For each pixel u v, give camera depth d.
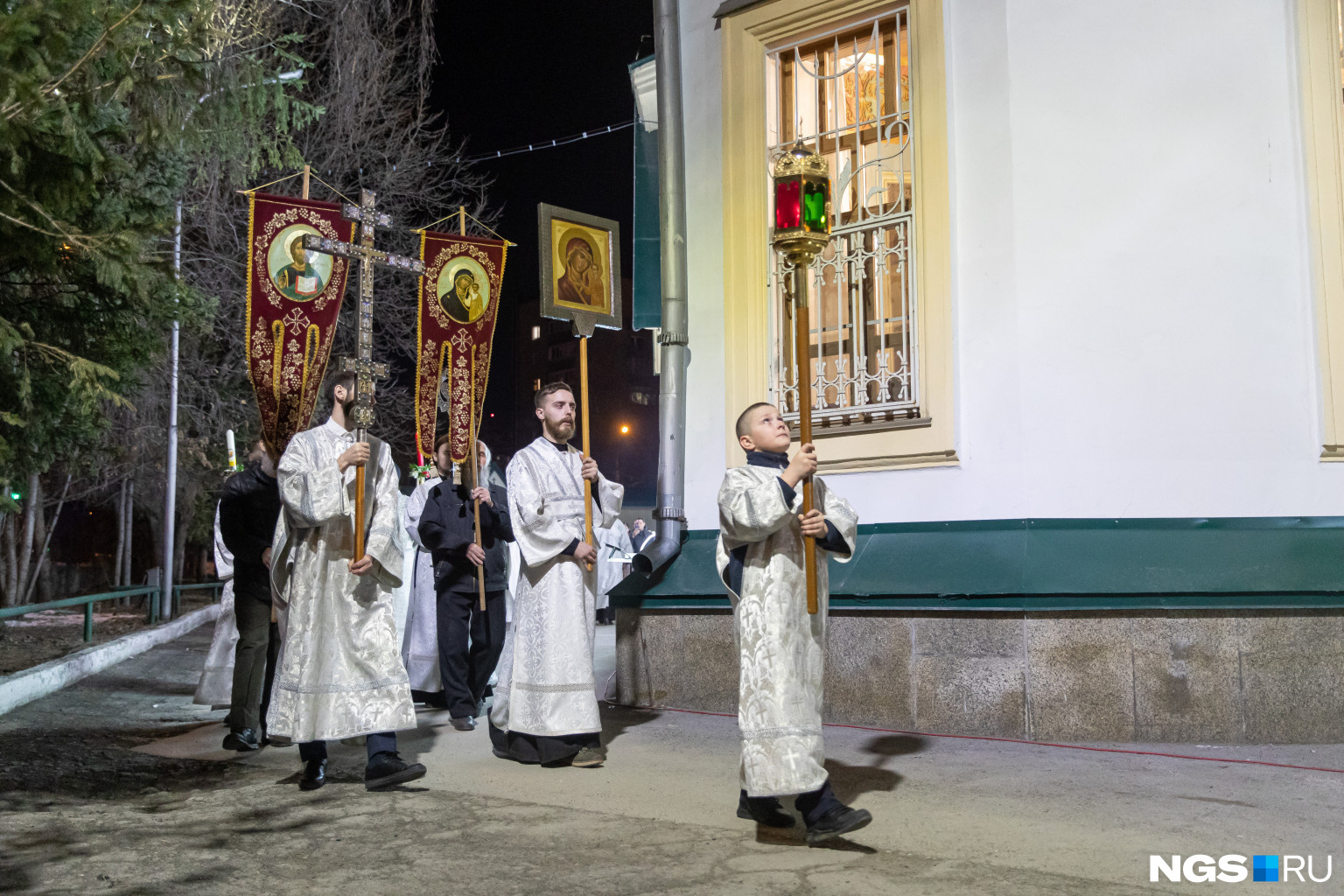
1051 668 6.04
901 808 4.57
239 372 20.75
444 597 7.17
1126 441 6.44
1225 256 6.43
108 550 27.66
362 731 5.14
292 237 6.88
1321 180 6.35
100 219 7.21
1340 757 5.55
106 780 5.54
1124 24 6.62
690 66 8.23
